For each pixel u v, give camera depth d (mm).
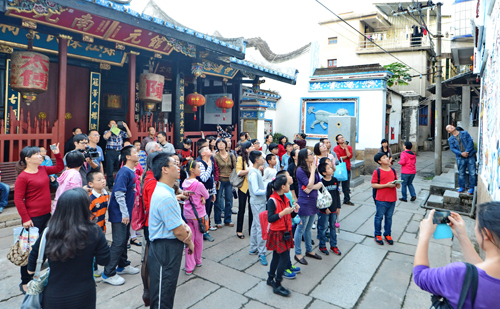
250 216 5391
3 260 4145
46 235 2094
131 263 4305
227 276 4020
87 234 2104
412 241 5441
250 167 4707
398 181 5141
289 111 15391
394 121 17062
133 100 7680
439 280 1481
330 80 13891
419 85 21891
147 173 3453
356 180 10398
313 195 4496
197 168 4113
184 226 2775
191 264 4035
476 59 8023
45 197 3590
